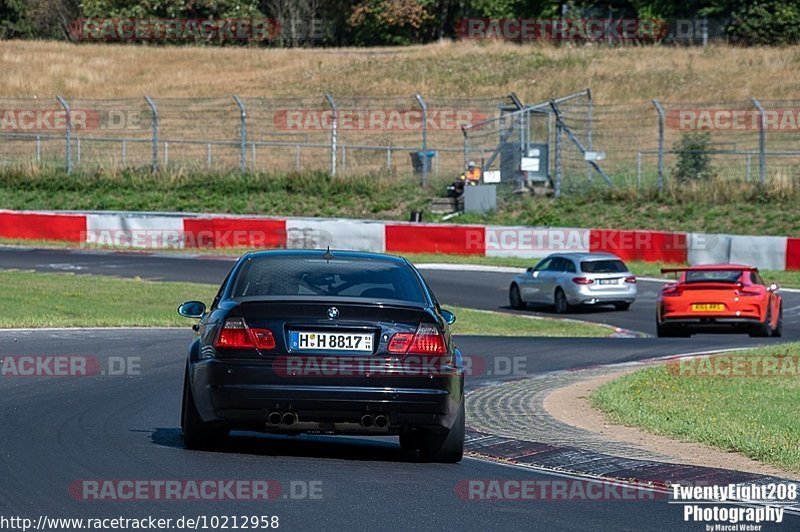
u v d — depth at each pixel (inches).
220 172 6510.8
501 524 963.3
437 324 1197.7
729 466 1277.1
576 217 5738.2
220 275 4384.8
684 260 4987.7
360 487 1094.4
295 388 1151.0
